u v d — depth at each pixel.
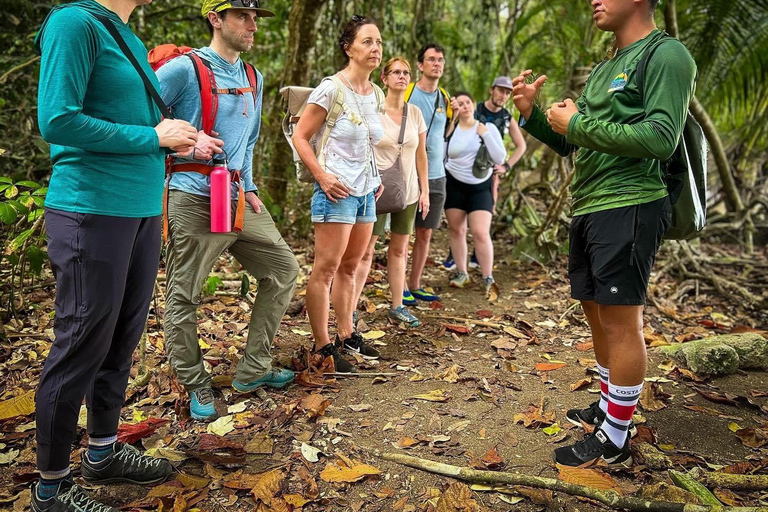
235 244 3.02
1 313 3.92
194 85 2.70
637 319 2.51
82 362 2.11
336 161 3.27
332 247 3.32
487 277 5.25
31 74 5.54
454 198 5.19
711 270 6.27
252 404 3.10
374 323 4.36
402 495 2.44
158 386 3.19
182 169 2.77
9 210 3.36
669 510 2.24
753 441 2.87
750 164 9.02
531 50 9.30
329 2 6.54
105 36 1.98
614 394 2.57
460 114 5.04
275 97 6.54
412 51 7.20
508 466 2.64
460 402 3.20
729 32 7.47
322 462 2.63
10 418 2.84
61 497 2.16
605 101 2.44
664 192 2.42
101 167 2.03
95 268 2.05
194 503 2.35
